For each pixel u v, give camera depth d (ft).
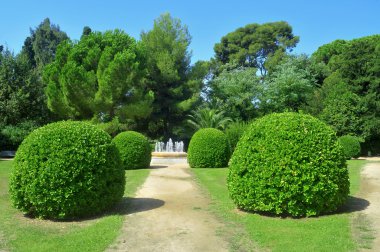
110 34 92.02
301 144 22.24
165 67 101.09
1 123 83.46
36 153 22.43
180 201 28.30
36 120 90.94
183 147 103.65
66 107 85.81
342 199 23.18
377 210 23.72
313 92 104.53
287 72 111.34
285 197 21.80
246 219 22.00
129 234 19.34
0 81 88.38
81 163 22.41
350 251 16.05
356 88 94.12
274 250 16.48
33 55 150.51
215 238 18.65
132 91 90.43
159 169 51.70
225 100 113.09
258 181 22.58
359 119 86.38
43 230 20.38
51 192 21.81
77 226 21.22
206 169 50.80
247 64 166.30
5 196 30.22
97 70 84.69
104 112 88.33
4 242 18.17
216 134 54.08
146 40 106.63
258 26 169.37
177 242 18.04
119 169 24.67
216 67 139.13
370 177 41.27
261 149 22.88
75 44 91.35
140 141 52.70
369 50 96.94
